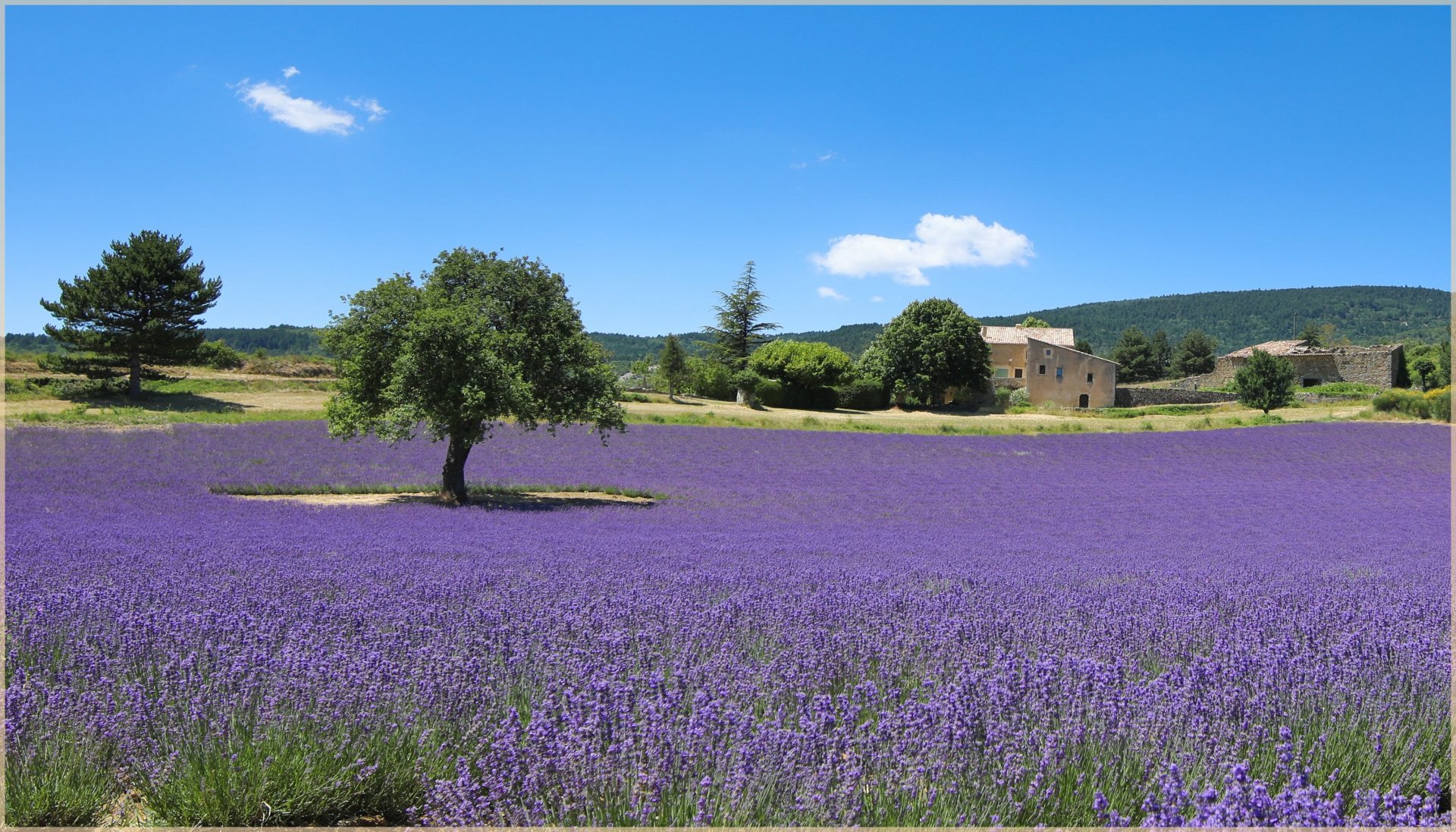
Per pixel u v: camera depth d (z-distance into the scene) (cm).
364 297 1839
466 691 363
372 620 505
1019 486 2506
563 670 397
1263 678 399
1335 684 397
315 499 1769
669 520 1599
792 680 404
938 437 3659
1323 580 848
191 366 5122
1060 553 1155
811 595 645
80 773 310
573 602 566
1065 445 3522
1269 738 346
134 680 385
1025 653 455
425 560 852
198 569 720
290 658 376
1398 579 864
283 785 306
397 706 347
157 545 904
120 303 4069
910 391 6325
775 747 298
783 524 1598
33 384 4281
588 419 1962
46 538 929
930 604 600
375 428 1866
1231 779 284
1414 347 7200
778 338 7600
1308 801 257
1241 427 4066
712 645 466
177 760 315
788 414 5050
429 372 1755
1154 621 552
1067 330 7294
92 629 463
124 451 2255
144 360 4319
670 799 288
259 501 1634
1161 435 3841
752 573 788
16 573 649
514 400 1769
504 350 1853
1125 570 925
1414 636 504
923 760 309
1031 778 305
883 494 2242
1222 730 339
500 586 668
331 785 303
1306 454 3338
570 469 2470
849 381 6238
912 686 415
